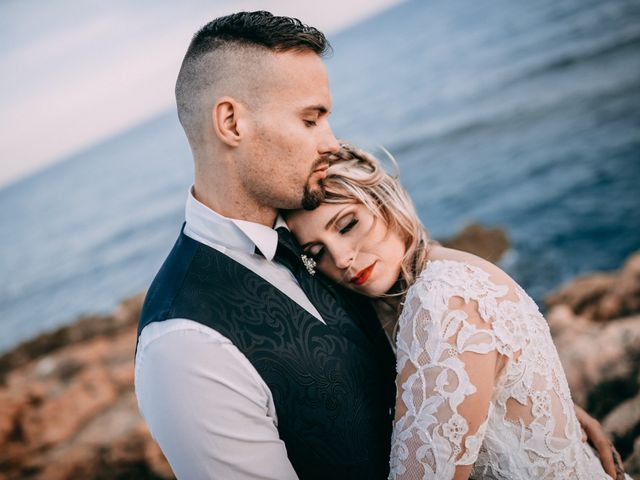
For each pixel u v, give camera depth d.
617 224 11.26
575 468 1.74
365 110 38.12
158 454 5.53
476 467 1.72
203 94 1.71
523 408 1.65
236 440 1.54
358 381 1.74
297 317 1.71
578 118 19.42
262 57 1.66
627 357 3.72
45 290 30.67
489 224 14.11
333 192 1.84
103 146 125.38
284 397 1.62
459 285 1.62
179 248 1.80
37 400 7.41
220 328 1.59
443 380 1.53
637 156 14.05
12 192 91.56
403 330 1.66
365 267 1.88
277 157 1.70
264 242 1.75
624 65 22.98
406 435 1.56
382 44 67.81
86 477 5.61
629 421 3.14
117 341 11.53
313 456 1.67
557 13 38.84
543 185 15.03
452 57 41.69
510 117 23.69
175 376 1.53
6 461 6.59
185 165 51.56
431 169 21.59
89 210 48.50
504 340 1.57
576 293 6.76
